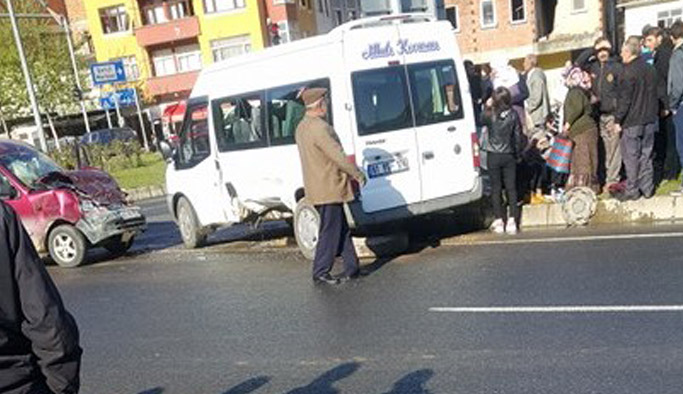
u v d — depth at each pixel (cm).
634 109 834
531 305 586
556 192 948
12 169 1073
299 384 484
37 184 1060
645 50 1011
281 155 875
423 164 833
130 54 4544
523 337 518
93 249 1231
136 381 529
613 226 841
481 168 970
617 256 700
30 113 3853
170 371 540
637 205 852
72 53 3281
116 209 1068
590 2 3378
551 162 945
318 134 703
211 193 1010
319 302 675
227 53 4212
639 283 607
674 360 448
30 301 228
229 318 661
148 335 643
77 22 5294
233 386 496
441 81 852
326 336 573
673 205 834
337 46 784
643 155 849
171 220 1454
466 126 864
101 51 4594
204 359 557
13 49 3541
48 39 3781
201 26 4203
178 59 4412
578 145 925
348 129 785
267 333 601
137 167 2688
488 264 737
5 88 3625
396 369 488
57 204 1041
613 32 3638
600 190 966
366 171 793
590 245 759
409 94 825
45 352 232
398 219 829
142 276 919
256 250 990
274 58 863
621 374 437
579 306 569
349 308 642
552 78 3397
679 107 834
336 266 828
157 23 4319
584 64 1018
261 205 933
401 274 742
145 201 1978
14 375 233
